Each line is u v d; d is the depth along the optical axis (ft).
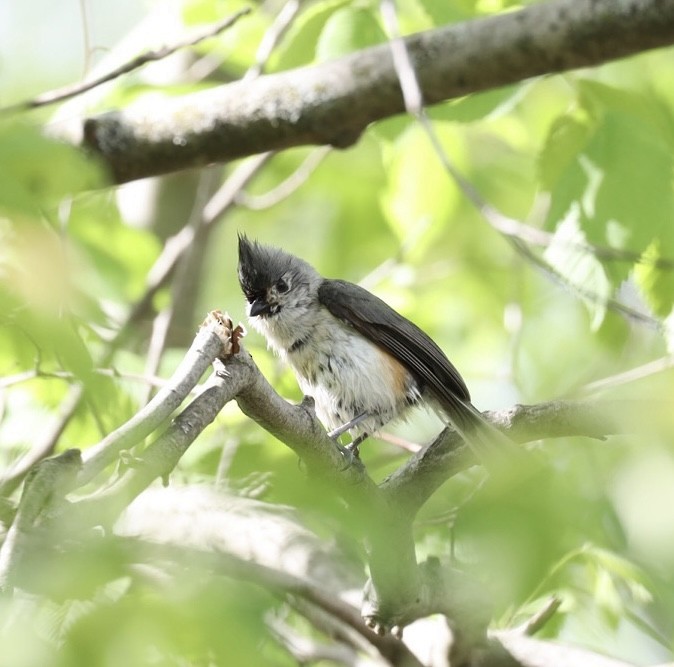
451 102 38.06
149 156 34.17
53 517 19.72
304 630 43.21
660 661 36.70
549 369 55.72
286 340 36.96
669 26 30.12
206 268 55.57
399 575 25.44
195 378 22.17
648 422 22.57
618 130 32.71
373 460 39.50
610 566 31.63
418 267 58.75
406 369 36.37
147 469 20.93
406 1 44.93
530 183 61.00
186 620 18.45
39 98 33.04
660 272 32.96
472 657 28.55
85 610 18.28
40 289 18.51
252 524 32.78
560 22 30.89
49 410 38.24
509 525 21.93
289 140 33.83
